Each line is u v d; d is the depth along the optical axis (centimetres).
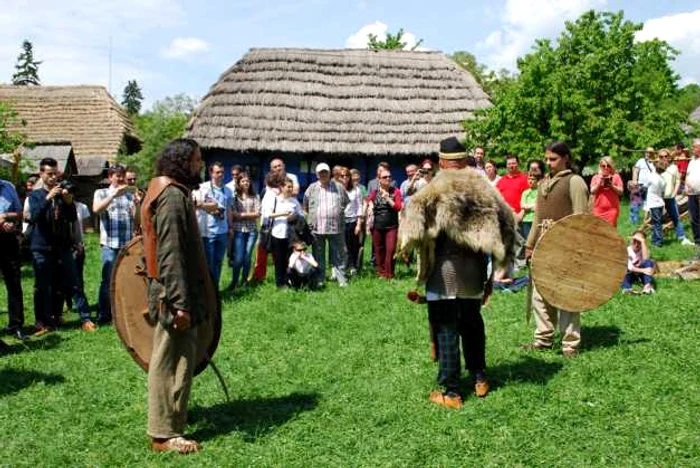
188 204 473
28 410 572
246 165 2470
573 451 456
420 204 524
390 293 991
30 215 864
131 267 529
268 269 1275
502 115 2436
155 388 479
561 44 2606
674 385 555
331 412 539
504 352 670
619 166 3034
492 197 530
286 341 760
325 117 2495
